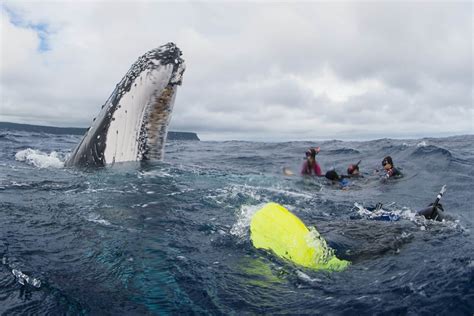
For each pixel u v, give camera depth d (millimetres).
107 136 9922
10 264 4602
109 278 4465
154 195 8172
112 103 10047
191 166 12883
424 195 10617
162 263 4926
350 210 8586
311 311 3891
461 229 6781
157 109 10008
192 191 8828
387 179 13008
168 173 10383
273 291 4328
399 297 4133
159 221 6566
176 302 4027
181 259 5078
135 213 6898
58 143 22969
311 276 4719
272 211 5621
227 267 4891
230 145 28469
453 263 4992
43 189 8242
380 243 5816
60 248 5215
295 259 5074
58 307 3818
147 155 10562
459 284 4344
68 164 10898
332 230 6359
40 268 4582
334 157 19953
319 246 5371
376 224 6793
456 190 10984
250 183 10758
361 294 4227
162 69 9391
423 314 3816
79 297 4020
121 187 8617
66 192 8086
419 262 5129
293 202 8992
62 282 4293
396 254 5473
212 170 12266
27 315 3654
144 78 9477
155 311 3848
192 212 7273
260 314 3840
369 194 10789
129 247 5371
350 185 12305
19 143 20984
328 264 5090
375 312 3850
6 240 5316
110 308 3859
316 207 8688
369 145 25234
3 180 8930
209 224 6605
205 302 4055
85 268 4676
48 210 6809
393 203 9648
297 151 22641
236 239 5879
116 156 10008
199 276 4625
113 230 5996
